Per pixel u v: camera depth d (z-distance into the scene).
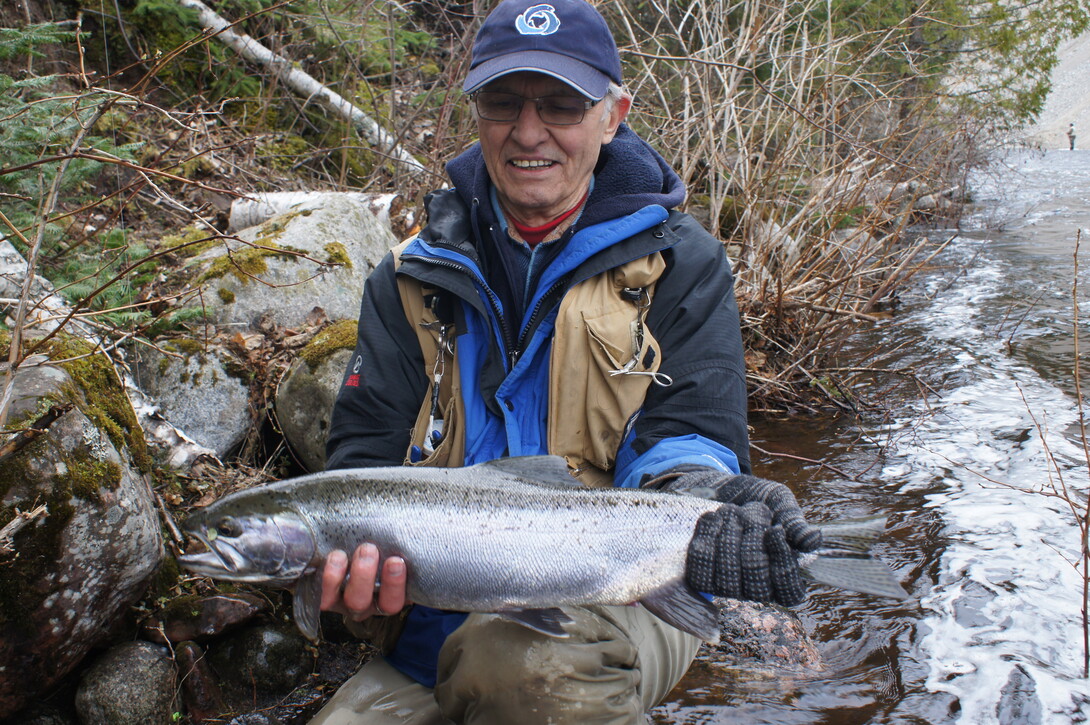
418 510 2.14
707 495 2.16
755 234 6.93
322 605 2.16
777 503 2.10
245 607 3.09
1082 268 8.96
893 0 9.27
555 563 2.12
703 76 7.47
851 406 5.82
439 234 2.66
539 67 2.46
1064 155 27.67
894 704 2.99
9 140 3.95
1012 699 2.96
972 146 12.33
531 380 2.60
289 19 7.82
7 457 2.47
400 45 8.48
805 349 6.30
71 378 2.92
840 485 4.68
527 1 2.57
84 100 4.33
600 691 2.12
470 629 2.23
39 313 3.32
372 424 2.74
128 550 2.73
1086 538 3.20
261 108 7.02
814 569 2.03
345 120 7.51
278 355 4.15
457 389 2.62
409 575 2.14
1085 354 6.35
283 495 2.17
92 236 4.56
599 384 2.50
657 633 2.47
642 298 2.57
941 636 3.33
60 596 2.53
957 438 5.14
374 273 2.85
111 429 2.93
